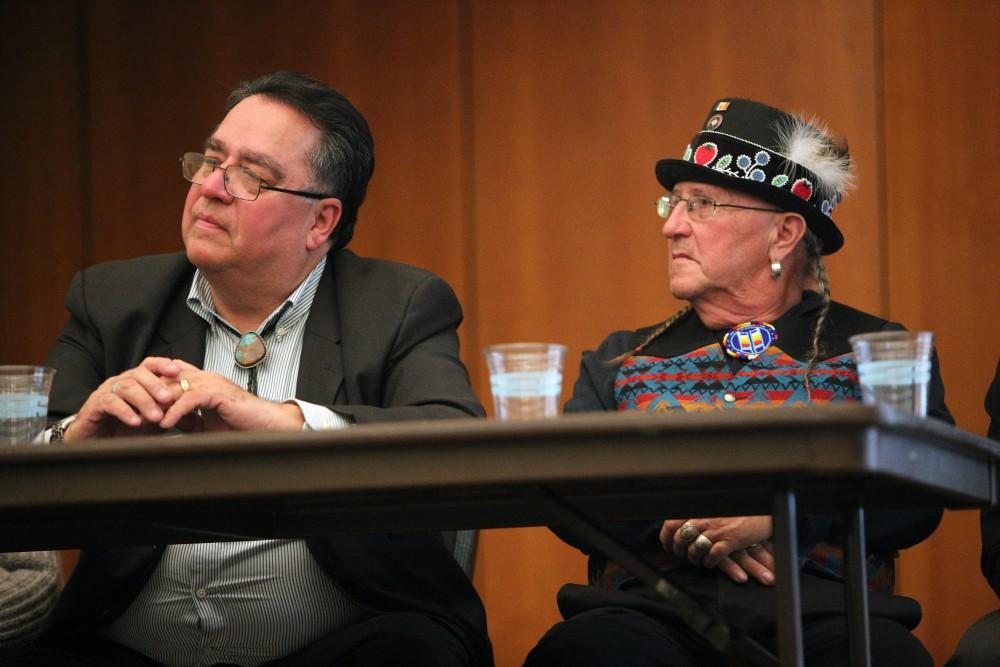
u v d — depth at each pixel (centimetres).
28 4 1571
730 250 895
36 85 1570
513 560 1402
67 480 554
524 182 1449
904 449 525
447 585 812
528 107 1454
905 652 738
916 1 1360
